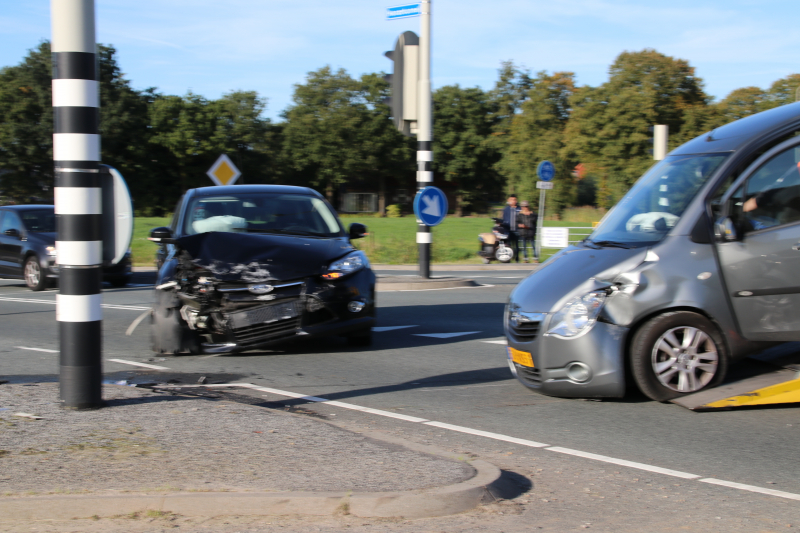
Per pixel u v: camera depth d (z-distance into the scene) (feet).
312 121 245.04
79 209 17.51
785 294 19.44
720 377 19.58
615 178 150.10
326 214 30.94
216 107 230.48
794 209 19.80
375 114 247.91
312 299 25.67
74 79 17.10
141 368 25.31
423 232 51.34
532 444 16.75
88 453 14.55
